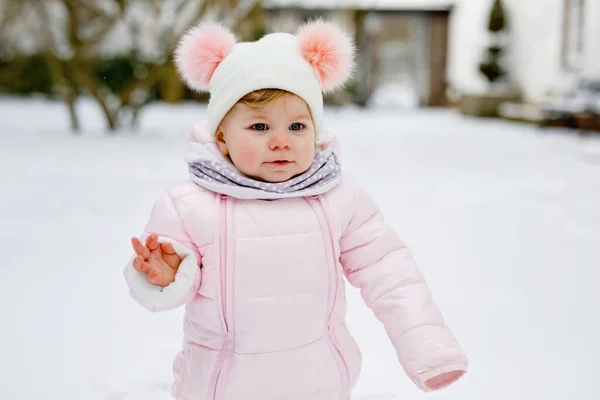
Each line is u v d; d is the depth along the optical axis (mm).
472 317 2492
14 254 3361
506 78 13781
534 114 11484
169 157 7250
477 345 2221
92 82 9664
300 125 1217
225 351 1178
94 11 9617
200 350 1201
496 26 13602
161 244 1104
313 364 1191
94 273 3049
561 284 2920
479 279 2982
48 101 16656
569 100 9906
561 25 11188
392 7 16594
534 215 4398
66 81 9719
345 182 1297
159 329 2350
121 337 2275
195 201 1191
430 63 17125
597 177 6090
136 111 10133
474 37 14852
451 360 1121
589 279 2996
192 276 1092
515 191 5336
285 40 1250
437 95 17250
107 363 2061
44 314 2504
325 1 15047
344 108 16438
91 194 5043
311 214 1206
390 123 12609
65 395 1854
